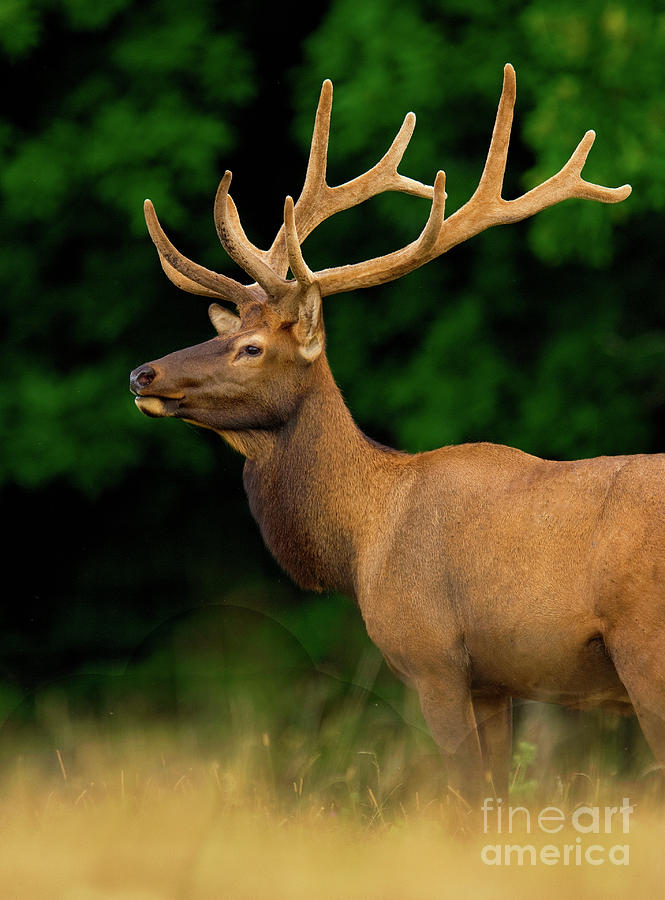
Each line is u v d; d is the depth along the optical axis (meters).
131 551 24.36
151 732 13.93
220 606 15.75
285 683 15.00
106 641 24.11
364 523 12.75
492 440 19.91
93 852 10.77
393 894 9.80
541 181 18.25
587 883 9.70
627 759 14.86
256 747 13.63
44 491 24.12
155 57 19.98
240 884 10.20
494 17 19.16
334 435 12.96
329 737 14.58
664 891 9.50
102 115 20.00
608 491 11.23
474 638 11.83
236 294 13.48
